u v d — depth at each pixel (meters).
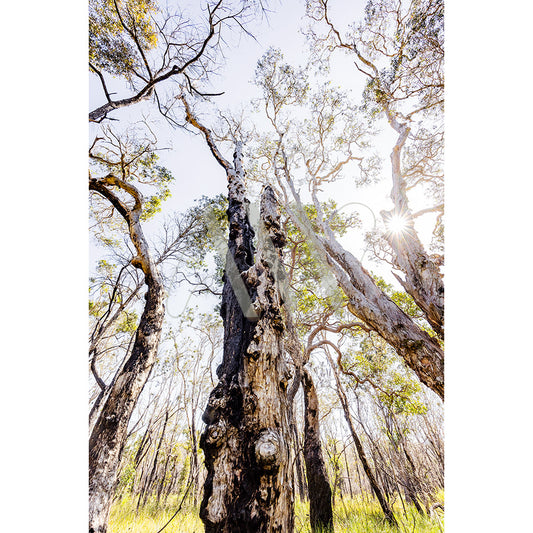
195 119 3.78
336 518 2.80
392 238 3.62
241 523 1.35
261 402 1.67
